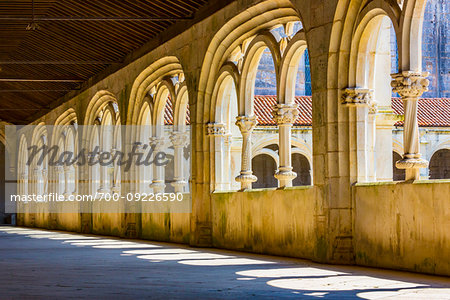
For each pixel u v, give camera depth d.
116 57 23.69
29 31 22.45
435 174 37.88
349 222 11.94
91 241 21.61
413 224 10.34
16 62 21.91
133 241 21.39
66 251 16.69
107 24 20.39
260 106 33.47
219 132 17.44
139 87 22.41
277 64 14.62
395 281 9.11
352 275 10.02
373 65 12.30
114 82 24.41
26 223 40.34
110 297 7.74
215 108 17.53
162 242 20.61
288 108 14.47
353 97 11.96
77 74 27.27
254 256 14.23
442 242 9.71
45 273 10.85
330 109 12.13
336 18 11.97
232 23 16.17
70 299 7.57
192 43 17.97
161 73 21.20
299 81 37.69
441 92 41.16
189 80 18.16
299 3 13.01
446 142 35.22
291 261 12.79
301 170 36.66
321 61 12.29
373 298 7.49
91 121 28.14
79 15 19.98
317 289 8.39
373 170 12.16
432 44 41.31
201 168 17.69
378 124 17.08
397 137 32.59
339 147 12.05
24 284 9.20
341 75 12.09
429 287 8.41
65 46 23.38
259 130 31.67
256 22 15.58
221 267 11.72
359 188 11.74
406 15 10.58
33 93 32.53
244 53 16.62
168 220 20.56
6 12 20.38
